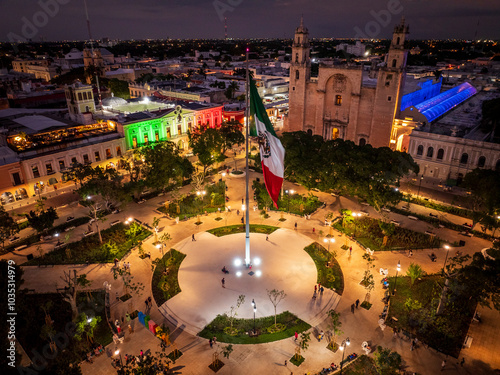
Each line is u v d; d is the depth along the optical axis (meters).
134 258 57.06
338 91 97.50
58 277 52.38
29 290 49.25
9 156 72.75
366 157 69.56
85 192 59.94
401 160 67.94
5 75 168.50
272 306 47.06
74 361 38.47
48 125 85.50
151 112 101.38
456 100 120.88
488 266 41.41
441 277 51.12
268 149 45.56
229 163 97.31
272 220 68.25
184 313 46.09
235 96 156.62
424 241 60.03
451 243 59.62
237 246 60.09
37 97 134.88
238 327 43.84
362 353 40.16
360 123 96.62
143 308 47.03
